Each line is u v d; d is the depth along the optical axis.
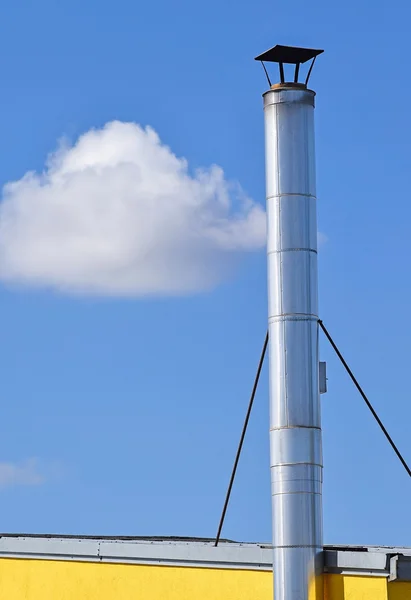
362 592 33.34
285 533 34.72
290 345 35.72
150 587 38.09
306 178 36.56
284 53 37.34
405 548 38.75
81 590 40.00
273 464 35.44
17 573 42.16
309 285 36.12
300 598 34.25
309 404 35.50
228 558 36.28
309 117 36.94
